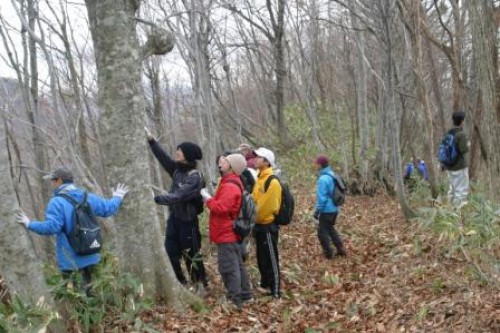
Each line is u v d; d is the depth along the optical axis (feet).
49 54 24.11
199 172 19.07
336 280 21.77
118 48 16.14
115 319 15.75
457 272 18.76
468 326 14.11
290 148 63.62
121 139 16.47
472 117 28.40
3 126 22.82
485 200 19.61
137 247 16.88
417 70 31.19
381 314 17.02
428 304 16.30
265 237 19.70
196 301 17.88
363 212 38.14
